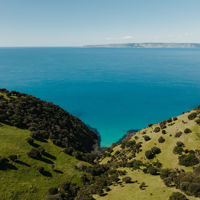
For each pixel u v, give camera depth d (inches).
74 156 2374.5
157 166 1886.1
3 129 2315.5
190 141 2007.9
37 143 2306.8
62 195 1563.7
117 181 1764.3
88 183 1870.1
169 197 1251.8
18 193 1471.5
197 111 2479.1
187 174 1485.0
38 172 1797.5
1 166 1652.3
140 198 1346.0
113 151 2768.2
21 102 3164.4
